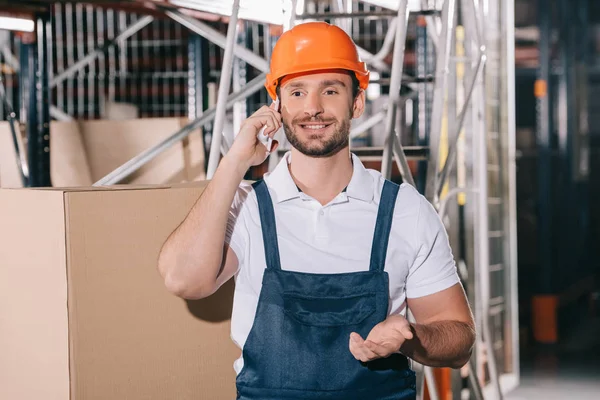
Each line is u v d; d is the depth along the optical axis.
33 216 2.17
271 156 3.99
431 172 3.60
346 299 2.07
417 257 2.18
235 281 2.25
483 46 3.96
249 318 2.14
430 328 2.09
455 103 4.15
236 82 5.04
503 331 5.86
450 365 2.17
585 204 13.17
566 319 9.58
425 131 5.07
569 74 12.30
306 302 2.08
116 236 2.18
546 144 9.84
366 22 6.34
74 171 3.98
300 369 2.06
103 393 2.16
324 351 2.06
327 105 2.11
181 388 2.31
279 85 2.20
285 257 2.12
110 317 2.17
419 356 2.07
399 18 3.12
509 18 5.45
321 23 2.16
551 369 7.22
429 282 2.18
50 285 2.14
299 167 2.19
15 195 2.22
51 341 2.15
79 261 2.12
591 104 16.64
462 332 2.14
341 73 2.12
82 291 2.12
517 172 12.14
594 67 15.89
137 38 6.65
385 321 1.89
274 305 2.08
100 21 6.59
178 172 3.75
